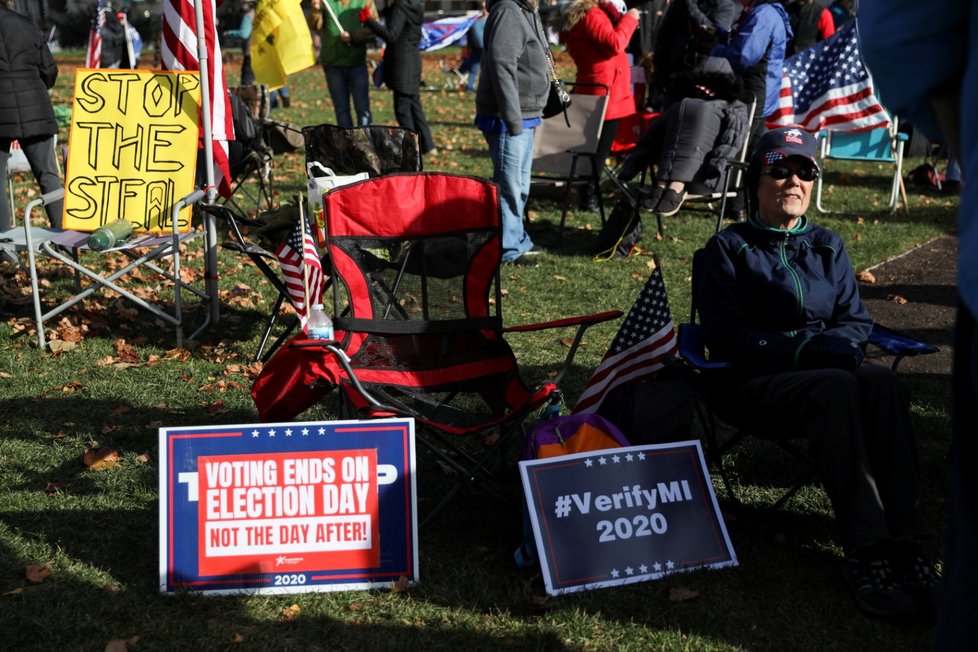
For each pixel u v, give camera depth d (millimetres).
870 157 9461
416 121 10805
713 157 7320
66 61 25312
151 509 3844
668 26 8766
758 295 3693
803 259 3703
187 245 7684
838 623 3152
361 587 3299
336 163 6012
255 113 8648
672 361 3760
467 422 4000
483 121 7094
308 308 4426
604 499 3393
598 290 6805
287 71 8484
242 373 5242
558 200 9555
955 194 10344
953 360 1943
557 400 3766
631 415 3645
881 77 1934
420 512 3871
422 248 4340
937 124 1957
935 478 4184
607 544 3350
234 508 3268
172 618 3121
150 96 5754
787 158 3604
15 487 3982
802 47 10898
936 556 3549
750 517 3848
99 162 5742
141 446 4383
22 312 6160
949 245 8336
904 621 3139
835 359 3412
